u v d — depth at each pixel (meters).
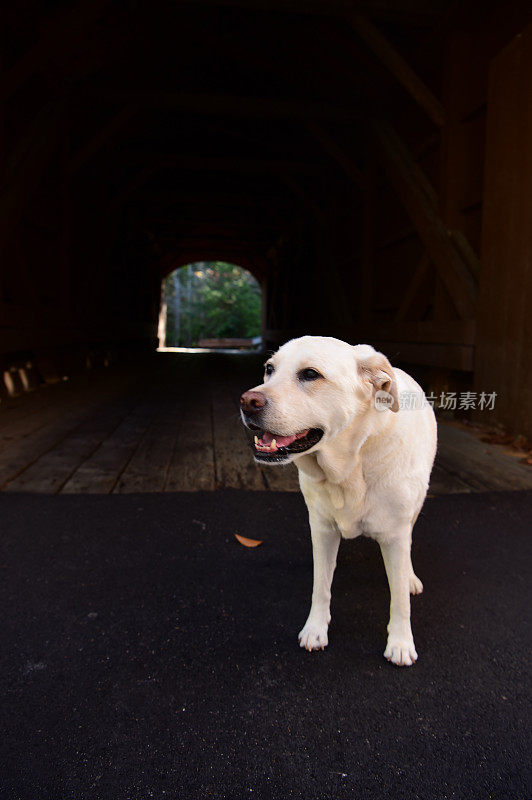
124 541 2.91
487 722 1.64
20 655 1.94
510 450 4.60
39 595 2.35
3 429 5.20
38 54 6.25
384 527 1.87
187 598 2.34
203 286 44.38
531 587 2.46
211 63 9.28
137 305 17.39
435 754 1.52
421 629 2.13
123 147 11.94
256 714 1.67
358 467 1.77
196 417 6.07
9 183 6.54
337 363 1.66
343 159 9.22
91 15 6.24
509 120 4.80
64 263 8.80
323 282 12.67
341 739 1.57
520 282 4.73
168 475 3.99
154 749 1.53
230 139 12.23
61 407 6.46
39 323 7.39
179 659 1.93
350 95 8.93
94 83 8.76
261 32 8.26
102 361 12.04
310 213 12.60
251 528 3.10
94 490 3.66
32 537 2.94
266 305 24.61
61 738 1.56
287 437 1.64
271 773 1.45
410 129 7.76
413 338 6.96
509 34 5.32
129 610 2.24
